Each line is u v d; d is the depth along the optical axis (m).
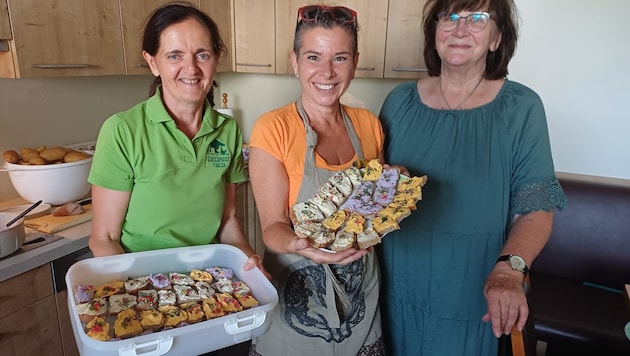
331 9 1.01
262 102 3.10
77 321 0.86
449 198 1.19
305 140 1.04
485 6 1.09
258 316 0.93
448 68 1.20
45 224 1.60
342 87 1.04
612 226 2.08
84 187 1.77
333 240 0.92
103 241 1.09
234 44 2.68
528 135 1.14
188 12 1.07
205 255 1.17
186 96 1.10
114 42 1.92
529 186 1.13
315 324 1.08
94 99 2.23
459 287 1.21
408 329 1.31
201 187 1.18
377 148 1.23
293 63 1.08
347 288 1.09
